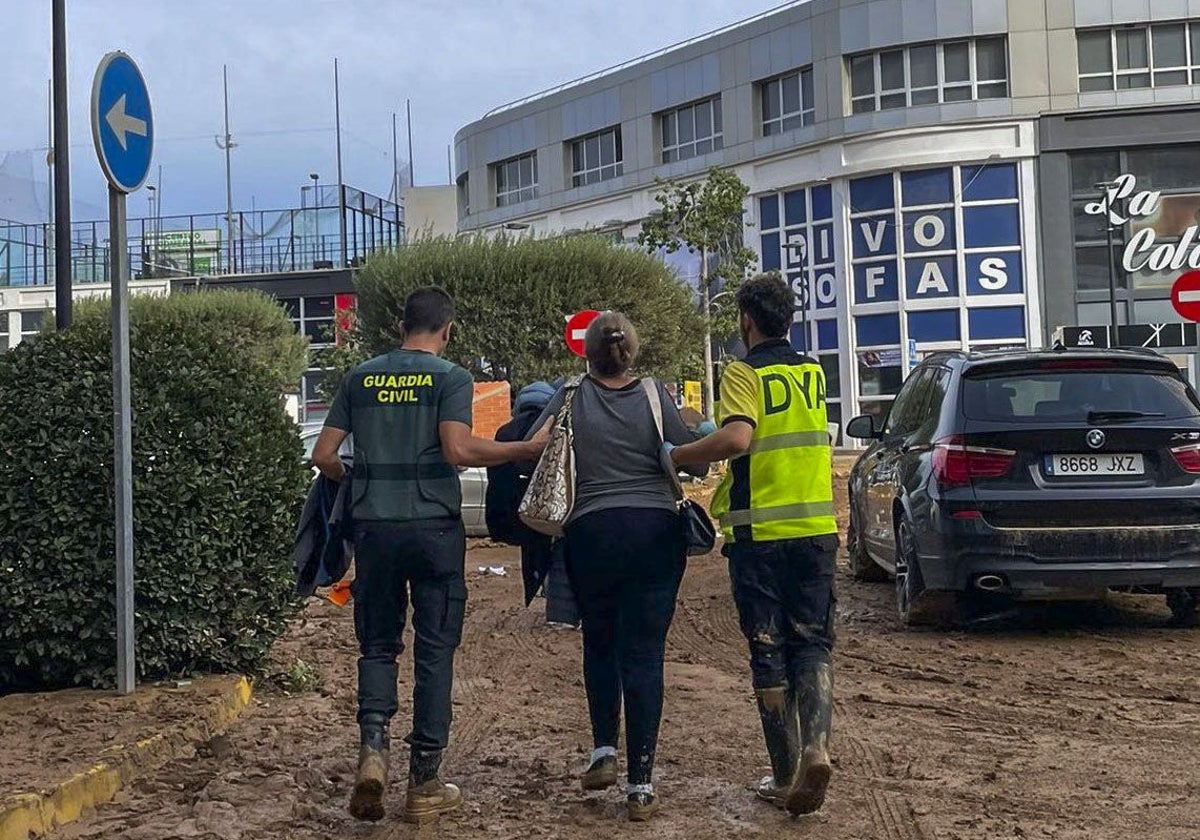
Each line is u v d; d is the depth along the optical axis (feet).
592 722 19.06
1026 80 131.34
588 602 18.47
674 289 96.32
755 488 17.87
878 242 135.23
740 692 26.09
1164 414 30.37
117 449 22.33
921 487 31.24
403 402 18.07
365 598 18.10
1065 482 29.96
